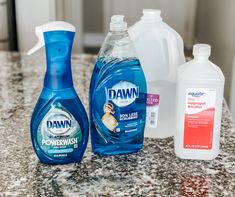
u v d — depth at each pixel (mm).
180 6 3326
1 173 768
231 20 2170
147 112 902
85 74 1334
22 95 1164
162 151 858
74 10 2439
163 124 914
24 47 1836
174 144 855
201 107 799
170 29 942
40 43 757
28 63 1472
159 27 929
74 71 1363
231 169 789
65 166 797
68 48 756
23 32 1821
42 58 1531
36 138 784
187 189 726
